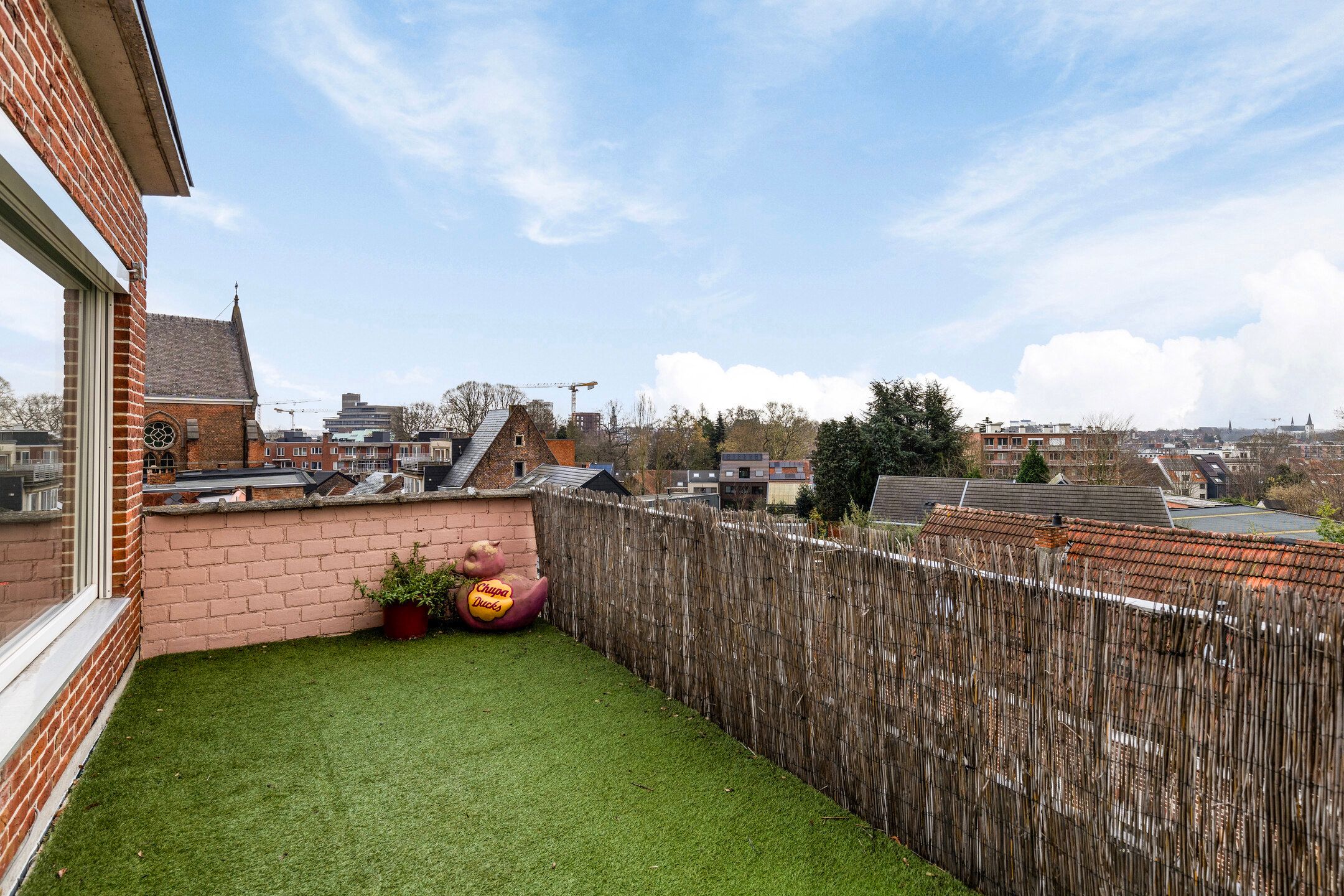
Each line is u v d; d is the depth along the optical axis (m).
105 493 4.21
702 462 67.19
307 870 2.57
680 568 4.36
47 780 2.74
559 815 3.00
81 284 3.95
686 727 3.99
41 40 2.62
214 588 5.46
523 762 3.51
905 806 2.81
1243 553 9.12
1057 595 2.25
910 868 2.66
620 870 2.61
